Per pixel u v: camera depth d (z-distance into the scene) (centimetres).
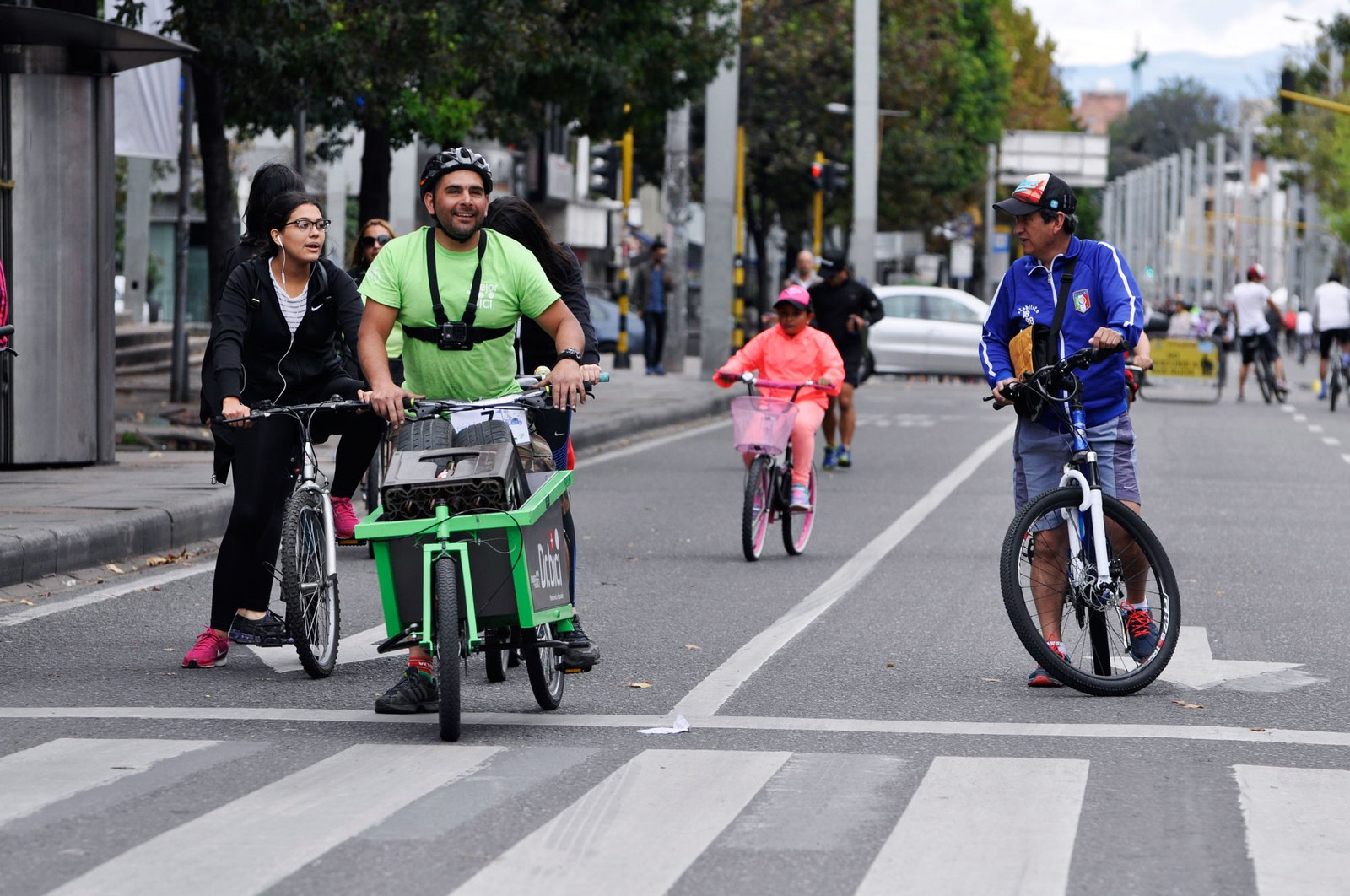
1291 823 1552
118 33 3978
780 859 1445
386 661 2361
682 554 3438
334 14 5228
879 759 1783
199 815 1562
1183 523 3991
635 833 1516
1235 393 9712
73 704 2052
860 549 3525
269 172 2323
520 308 1980
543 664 2009
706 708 2044
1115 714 2020
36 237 4131
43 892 1348
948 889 1370
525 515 1870
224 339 2270
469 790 1655
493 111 6781
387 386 1916
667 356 9800
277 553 2350
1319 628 2658
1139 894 1359
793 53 13338
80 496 3534
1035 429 2227
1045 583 2166
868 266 11788
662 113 7981
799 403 3456
